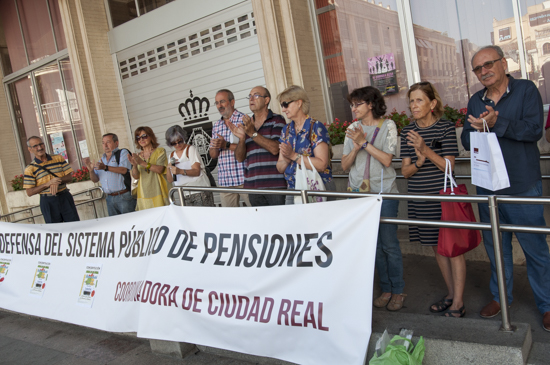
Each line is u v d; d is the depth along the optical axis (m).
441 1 4.87
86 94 7.61
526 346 2.38
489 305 3.03
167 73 6.96
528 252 2.79
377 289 3.77
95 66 7.50
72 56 7.63
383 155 3.13
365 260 2.54
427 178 3.12
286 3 5.46
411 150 3.17
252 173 3.98
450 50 4.89
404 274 4.03
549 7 4.23
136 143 4.95
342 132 4.96
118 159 5.50
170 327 3.31
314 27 5.75
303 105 3.47
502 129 2.60
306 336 2.70
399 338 2.48
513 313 3.04
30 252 4.69
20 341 4.33
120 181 5.52
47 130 9.48
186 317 3.24
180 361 3.36
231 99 4.57
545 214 3.78
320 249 2.71
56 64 8.84
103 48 7.60
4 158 10.15
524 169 2.74
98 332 4.21
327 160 3.33
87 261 4.15
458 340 2.43
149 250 3.61
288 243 2.85
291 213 2.85
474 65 2.76
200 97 6.62
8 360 3.90
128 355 3.61
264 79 5.89
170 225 3.49
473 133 2.66
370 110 3.26
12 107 10.23
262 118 3.97
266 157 3.93
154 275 3.45
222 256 3.14
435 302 3.36
